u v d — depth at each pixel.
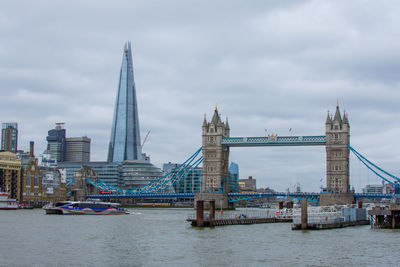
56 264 92.50
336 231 147.50
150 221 190.88
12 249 108.44
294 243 120.50
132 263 94.12
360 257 101.94
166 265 92.75
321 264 94.75
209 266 92.25
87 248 110.88
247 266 92.56
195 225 160.25
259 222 182.50
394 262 97.12
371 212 153.00
